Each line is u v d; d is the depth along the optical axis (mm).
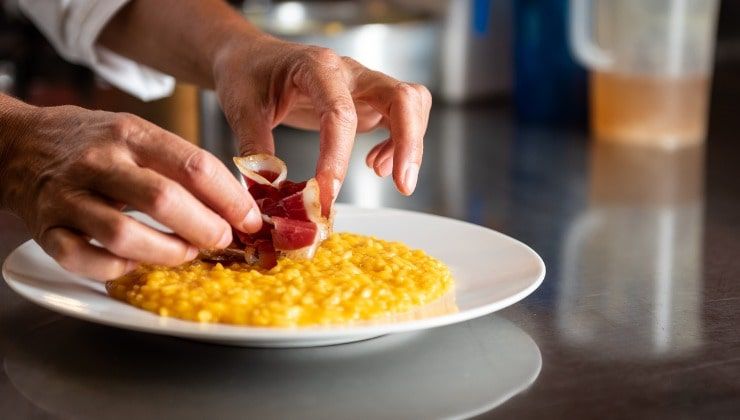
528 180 1375
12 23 2088
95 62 1245
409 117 878
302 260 822
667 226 1136
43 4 1239
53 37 1258
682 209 1214
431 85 2061
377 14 2025
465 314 750
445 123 1880
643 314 857
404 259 853
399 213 998
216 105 1738
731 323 840
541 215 1189
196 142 1563
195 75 1095
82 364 752
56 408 697
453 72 2051
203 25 1080
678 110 1671
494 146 1654
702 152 1598
